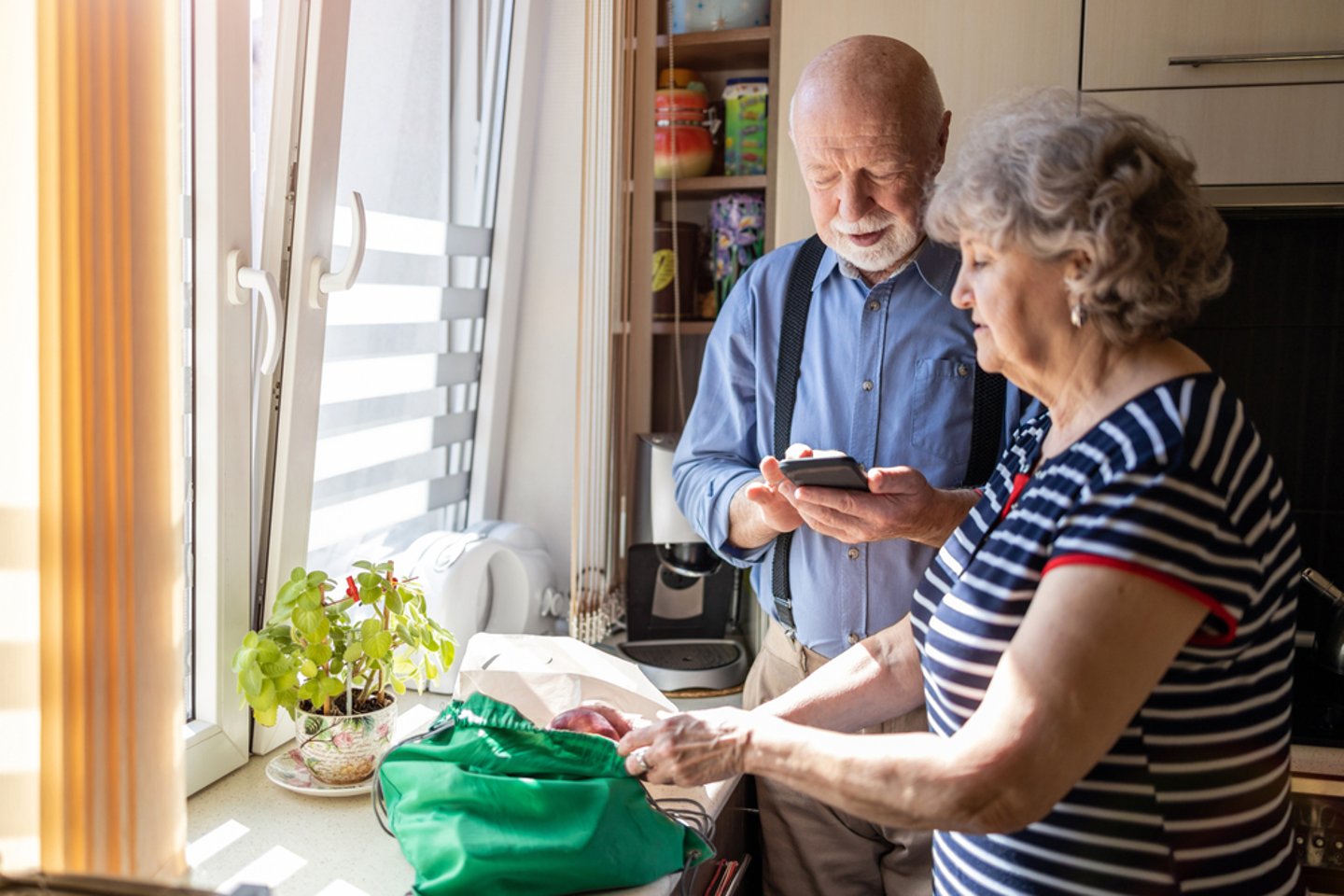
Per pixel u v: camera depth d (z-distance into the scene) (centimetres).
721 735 103
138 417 98
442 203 201
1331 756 166
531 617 205
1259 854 97
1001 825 89
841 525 135
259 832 138
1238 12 179
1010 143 96
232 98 140
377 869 130
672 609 205
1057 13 185
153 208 98
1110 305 94
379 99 178
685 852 130
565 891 120
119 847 99
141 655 100
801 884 164
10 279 91
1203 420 91
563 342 223
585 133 185
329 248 159
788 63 194
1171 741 93
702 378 171
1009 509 109
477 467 222
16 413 92
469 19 199
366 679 151
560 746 126
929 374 152
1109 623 87
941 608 107
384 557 199
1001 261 97
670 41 211
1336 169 179
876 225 145
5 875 82
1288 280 197
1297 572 100
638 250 221
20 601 94
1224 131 182
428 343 202
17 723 94
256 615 162
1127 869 95
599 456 206
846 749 95
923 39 189
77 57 90
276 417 158
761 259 168
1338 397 199
